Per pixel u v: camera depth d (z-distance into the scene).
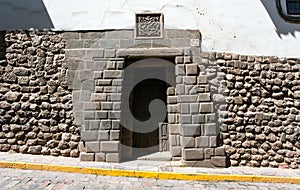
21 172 4.16
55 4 5.24
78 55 5.07
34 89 5.06
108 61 5.02
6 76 5.09
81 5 5.21
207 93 4.96
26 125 4.99
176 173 4.35
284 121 5.16
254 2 5.46
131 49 5.02
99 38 5.10
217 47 5.22
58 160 4.71
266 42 5.38
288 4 5.60
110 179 4.13
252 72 5.24
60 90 5.05
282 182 4.38
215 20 5.30
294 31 5.47
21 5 5.26
